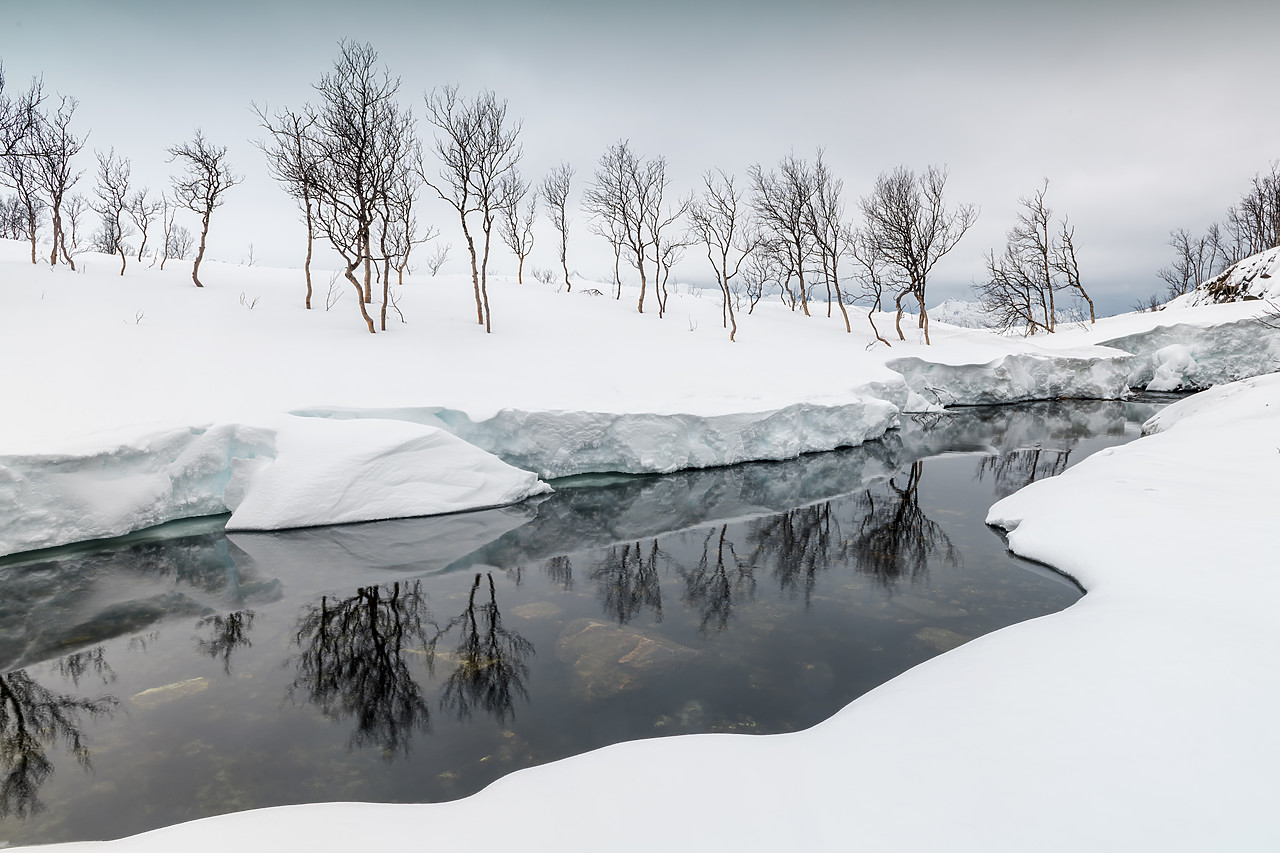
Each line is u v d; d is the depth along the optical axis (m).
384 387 14.18
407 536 9.62
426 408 12.45
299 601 7.23
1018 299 40.22
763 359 22.88
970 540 8.95
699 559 8.69
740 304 38.97
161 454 9.96
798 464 15.50
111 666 5.71
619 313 30.36
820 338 29.78
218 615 6.83
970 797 2.52
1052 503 8.50
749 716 4.66
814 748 3.23
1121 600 4.93
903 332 34.56
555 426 13.45
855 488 12.88
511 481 11.88
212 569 8.17
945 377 25.52
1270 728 2.63
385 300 19.80
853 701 4.46
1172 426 13.05
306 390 13.36
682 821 2.64
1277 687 2.95
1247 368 26.06
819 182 33.38
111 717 4.85
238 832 2.77
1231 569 4.89
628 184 32.00
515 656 5.82
